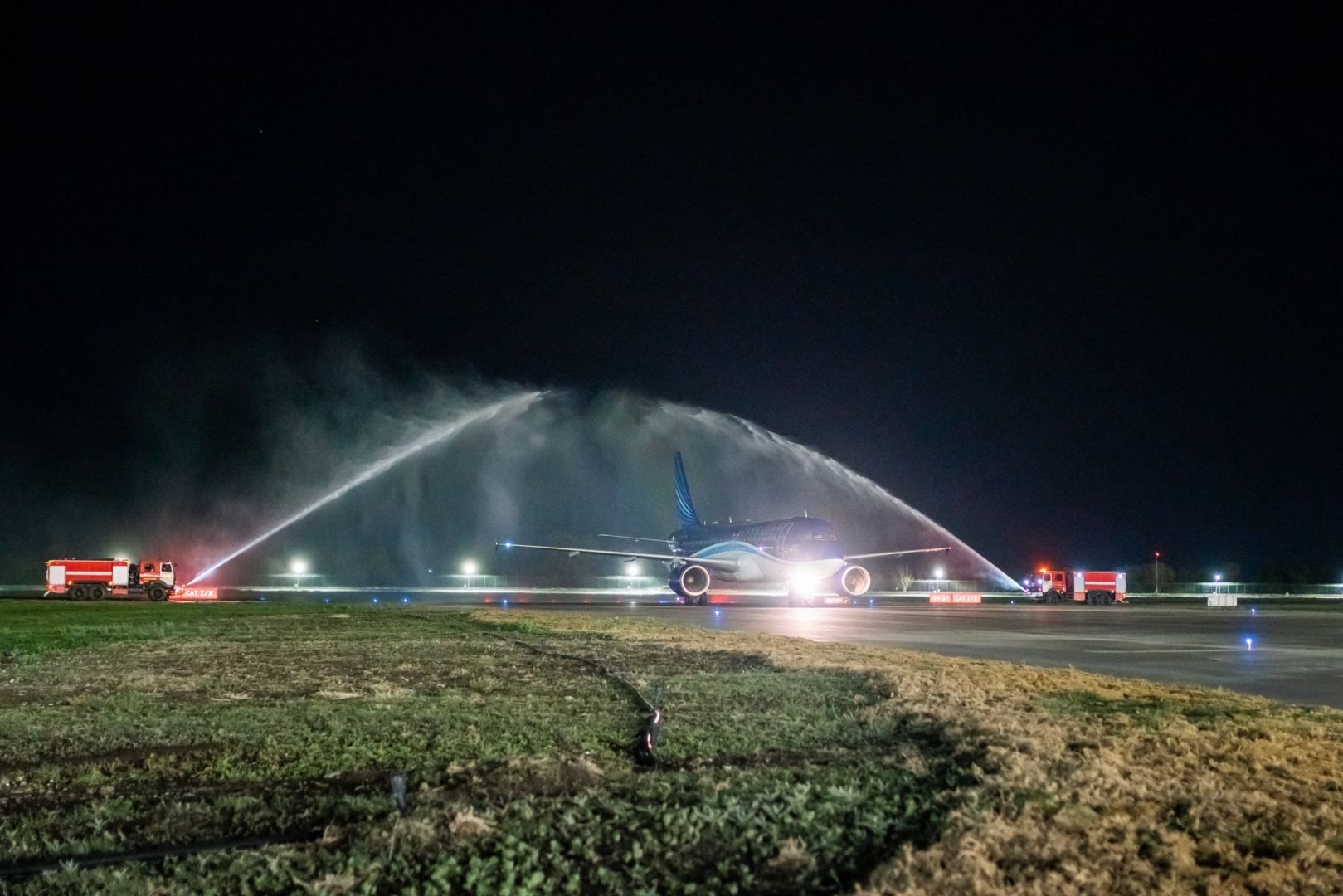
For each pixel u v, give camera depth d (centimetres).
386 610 4188
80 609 4419
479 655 2166
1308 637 3172
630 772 983
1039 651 2577
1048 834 727
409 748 1116
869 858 710
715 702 1458
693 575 5378
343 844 769
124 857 751
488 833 777
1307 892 639
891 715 1291
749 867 703
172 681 1747
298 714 1352
